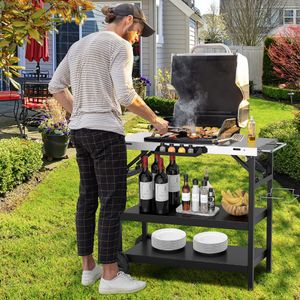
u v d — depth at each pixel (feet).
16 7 14.29
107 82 11.19
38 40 13.87
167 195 12.37
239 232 15.34
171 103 41.04
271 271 12.94
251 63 65.16
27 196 18.99
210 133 12.48
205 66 13.56
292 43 51.88
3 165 18.58
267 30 87.92
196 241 12.87
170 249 12.88
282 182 20.77
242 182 20.72
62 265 13.17
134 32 11.81
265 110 43.96
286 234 15.40
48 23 15.25
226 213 12.55
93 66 11.15
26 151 20.39
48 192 19.40
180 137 12.40
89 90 11.21
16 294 11.72
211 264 12.14
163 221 12.23
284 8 89.35
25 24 13.87
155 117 11.60
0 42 14.06
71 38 48.65
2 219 16.31
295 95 51.75
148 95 46.70
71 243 14.58
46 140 23.79
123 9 11.64
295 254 14.03
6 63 15.14
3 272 12.81
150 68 46.55
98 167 11.31
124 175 11.48
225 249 12.93
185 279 12.42
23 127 29.43
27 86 30.35
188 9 51.57
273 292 11.89
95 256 13.60
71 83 11.56
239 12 89.10
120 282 11.62
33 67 48.08
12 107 41.42
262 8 87.20
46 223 16.25
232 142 12.12
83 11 15.16
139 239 14.19
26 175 20.56
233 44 90.58
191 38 59.36
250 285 11.89
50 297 11.59
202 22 66.74
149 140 12.14
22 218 16.62
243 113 13.15
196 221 12.03
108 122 11.18
